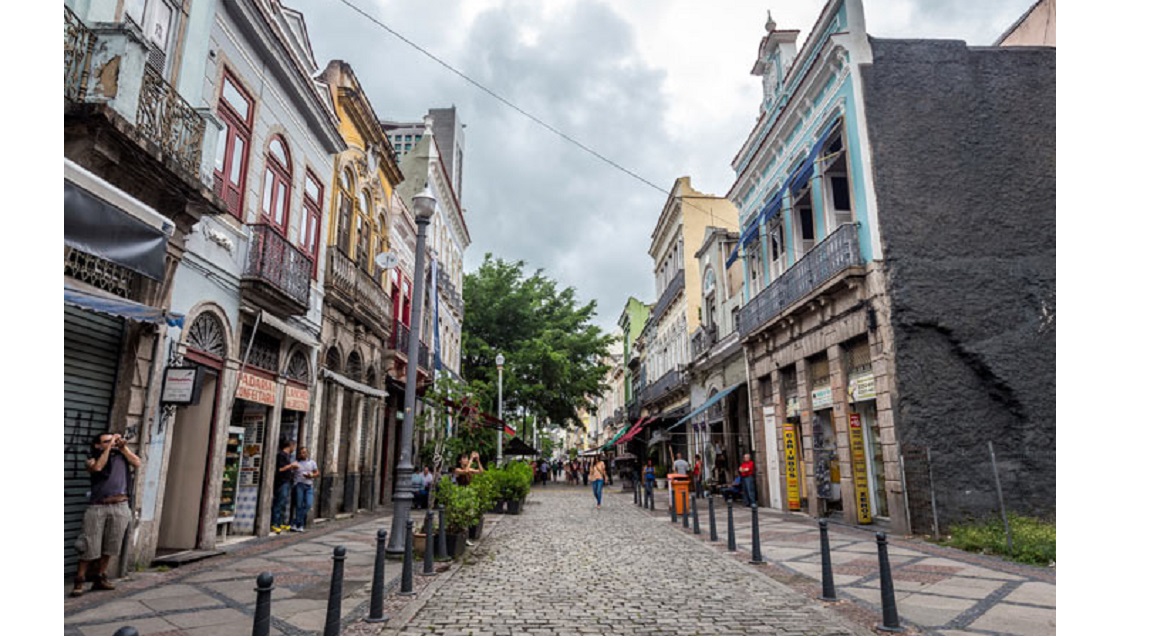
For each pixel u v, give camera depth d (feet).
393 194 69.77
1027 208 41.04
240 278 35.81
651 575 27.04
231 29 35.63
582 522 50.80
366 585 24.50
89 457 24.43
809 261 48.67
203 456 33.19
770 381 61.52
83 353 24.57
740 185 66.74
